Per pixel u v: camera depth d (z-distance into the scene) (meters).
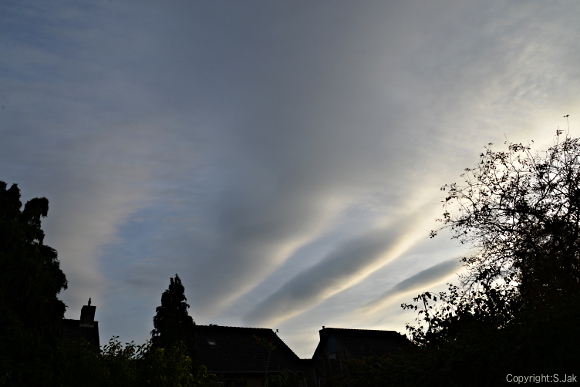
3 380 8.79
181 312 19.30
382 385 9.83
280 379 17.36
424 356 9.73
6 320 9.41
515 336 7.51
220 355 24.91
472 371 7.79
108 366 13.39
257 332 28.27
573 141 13.16
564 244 11.94
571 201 12.41
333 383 11.33
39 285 10.58
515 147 13.94
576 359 6.54
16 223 10.70
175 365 14.18
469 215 13.97
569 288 9.25
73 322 24.25
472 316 10.41
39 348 10.02
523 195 13.13
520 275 12.13
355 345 27.67
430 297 11.51
